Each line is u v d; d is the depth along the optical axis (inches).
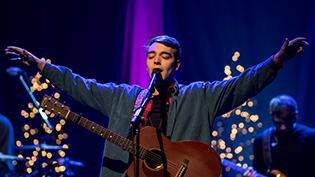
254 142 308.7
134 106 169.5
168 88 171.6
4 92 374.0
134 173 158.1
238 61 407.2
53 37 386.0
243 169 291.4
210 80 406.0
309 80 392.2
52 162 295.6
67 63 387.9
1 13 380.8
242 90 164.7
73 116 163.9
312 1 393.4
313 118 389.7
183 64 406.0
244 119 383.6
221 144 346.9
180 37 406.9
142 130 164.9
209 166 165.5
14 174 250.7
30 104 319.0
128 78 387.2
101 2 391.5
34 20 384.5
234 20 409.1
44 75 175.8
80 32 389.7
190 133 166.7
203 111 167.9
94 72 389.7
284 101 294.8
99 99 173.6
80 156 381.4
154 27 395.5
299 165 293.4
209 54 407.8
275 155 298.7
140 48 389.7
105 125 382.9
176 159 165.3
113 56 389.7
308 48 392.5
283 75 398.6
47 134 333.7
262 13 406.6
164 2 400.5
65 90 174.7
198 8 408.8
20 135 368.5
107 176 164.7
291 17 400.8
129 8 392.5
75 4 389.1
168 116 168.1
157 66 170.9
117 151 166.4
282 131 296.7
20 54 175.5
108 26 391.2
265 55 405.4
